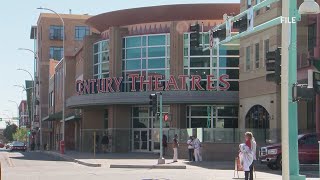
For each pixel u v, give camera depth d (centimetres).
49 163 3478
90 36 5209
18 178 2214
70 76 6631
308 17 3375
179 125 4456
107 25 4944
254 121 3784
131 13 4669
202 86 4478
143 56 4684
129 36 4756
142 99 4441
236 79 4469
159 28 4647
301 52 3362
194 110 4512
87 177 2258
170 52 4531
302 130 3331
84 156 4125
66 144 6831
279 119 3388
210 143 3459
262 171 2525
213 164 3083
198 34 2367
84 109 5331
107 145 4791
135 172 2547
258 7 1958
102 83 4666
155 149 4672
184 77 4372
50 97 8856
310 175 2262
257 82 3706
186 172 2511
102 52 5031
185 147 3741
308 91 1458
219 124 4475
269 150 2609
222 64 4481
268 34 3512
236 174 2316
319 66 1527
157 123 4684
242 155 1738
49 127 9019
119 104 4681
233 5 4400
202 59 4500
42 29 9725
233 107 4488
